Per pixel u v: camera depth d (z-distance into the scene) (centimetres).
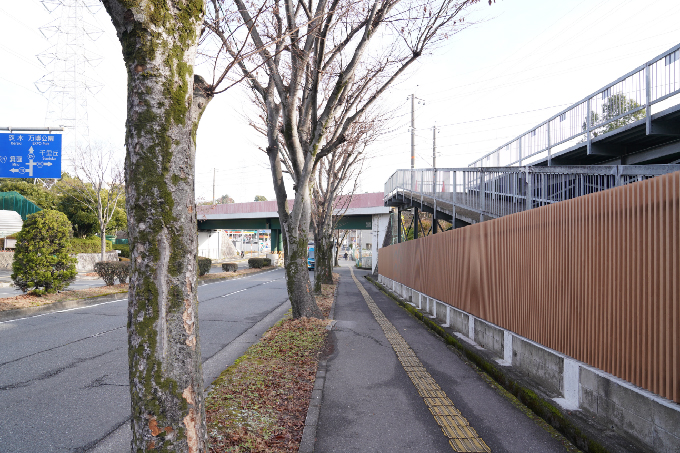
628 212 346
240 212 4744
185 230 240
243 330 930
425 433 380
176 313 233
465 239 822
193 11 247
